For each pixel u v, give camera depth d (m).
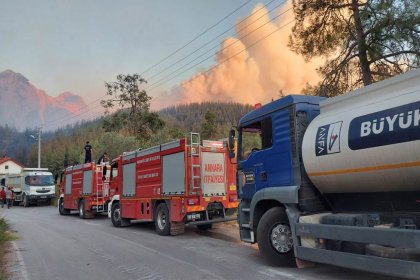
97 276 7.77
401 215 6.17
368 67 16.45
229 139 9.30
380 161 5.85
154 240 12.32
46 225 17.97
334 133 6.61
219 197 13.28
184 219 12.61
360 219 6.29
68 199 23.59
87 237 13.47
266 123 8.34
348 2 17.17
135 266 8.55
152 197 14.17
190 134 12.91
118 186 16.70
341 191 6.98
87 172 21.42
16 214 25.88
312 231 6.84
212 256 9.35
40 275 7.98
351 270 7.38
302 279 6.88
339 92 17.28
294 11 18.02
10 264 9.09
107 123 45.50
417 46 14.94
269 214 7.92
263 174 8.30
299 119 7.59
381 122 5.82
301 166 7.42
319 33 17.73
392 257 5.59
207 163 13.20
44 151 110.56
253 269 7.79
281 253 7.80
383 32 15.14
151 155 14.46
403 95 5.70
